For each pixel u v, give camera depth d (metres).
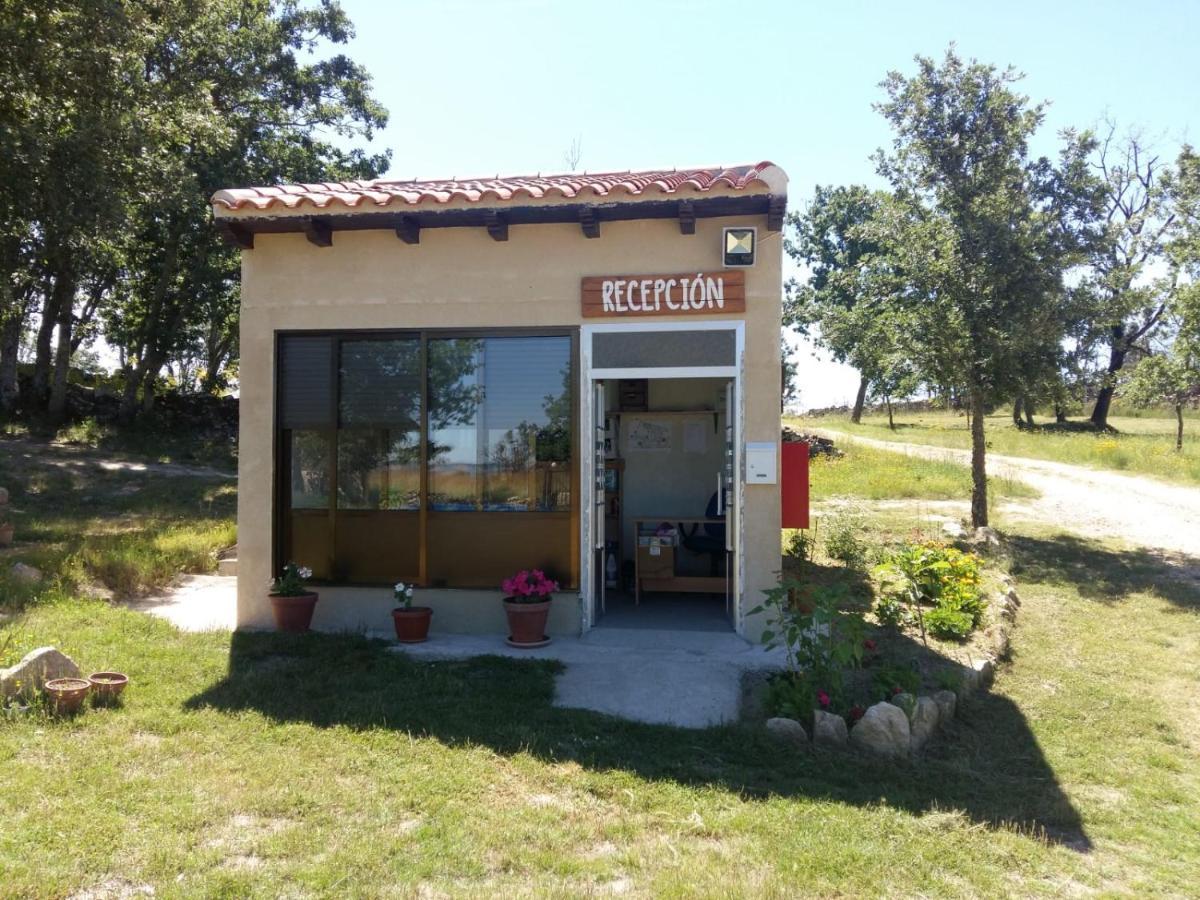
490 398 7.71
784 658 6.88
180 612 8.45
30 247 17.22
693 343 7.41
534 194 6.95
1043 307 11.48
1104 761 5.58
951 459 22.20
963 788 5.01
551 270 7.56
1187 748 5.86
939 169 11.93
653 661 6.76
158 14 16.34
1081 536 12.67
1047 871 4.12
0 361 24.20
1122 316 11.87
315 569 7.96
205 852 3.75
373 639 7.30
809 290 39.03
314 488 7.96
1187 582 10.05
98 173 13.68
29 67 12.81
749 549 7.37
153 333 25.45
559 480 7.63
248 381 7.89
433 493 7.79
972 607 7.97
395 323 7.73
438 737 5.22
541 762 4.94
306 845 3.86
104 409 25.75
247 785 4.45
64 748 4.79
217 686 6.01
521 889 3.56
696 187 6.84
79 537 12.12
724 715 5.88
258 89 23.09
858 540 10.60
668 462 10.23
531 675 6.40
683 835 4.21
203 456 23.30
